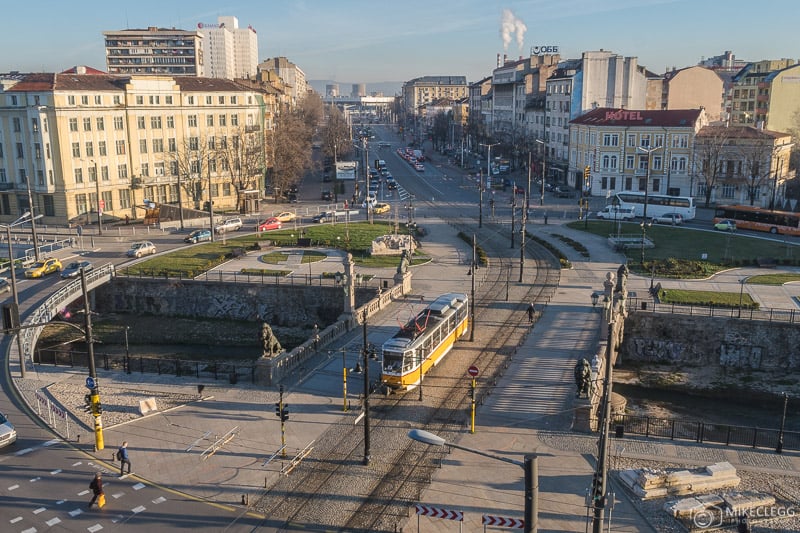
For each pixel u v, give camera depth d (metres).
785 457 36.34
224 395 44.34
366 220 104.62
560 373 47.25
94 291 73.88
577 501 31.95
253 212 112.94
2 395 44.41
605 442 25.23
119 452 34.44
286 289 69.75
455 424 40.19
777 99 147.25
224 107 120.00
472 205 118.94
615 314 54.19
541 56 184.62
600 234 92.75
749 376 56.44
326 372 47.88
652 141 121.44
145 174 111.69
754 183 112.00
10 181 102.94
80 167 102.12
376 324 57.47
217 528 30.34
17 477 34.44
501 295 65.81
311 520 30.94
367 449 35.53
